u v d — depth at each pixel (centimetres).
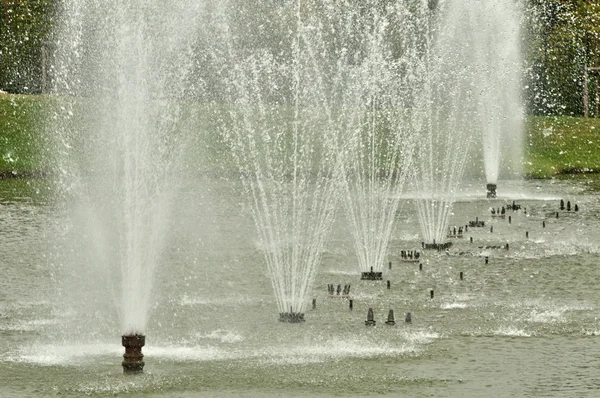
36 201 11856
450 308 6259
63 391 4572
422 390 4578
